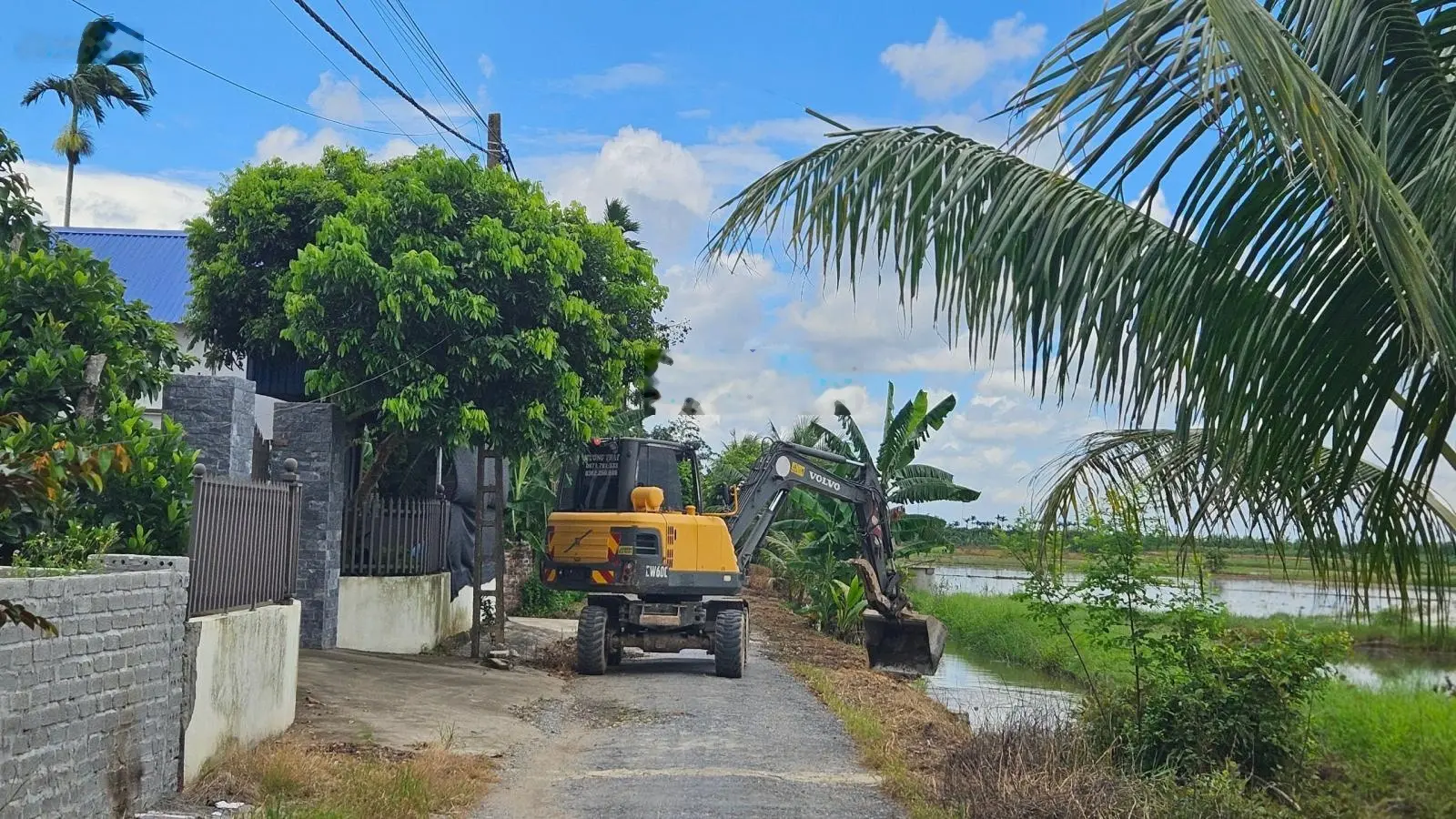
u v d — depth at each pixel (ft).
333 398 48.24
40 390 30.09
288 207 52.26
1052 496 30.37
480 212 48.83
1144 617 33.73
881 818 28.14
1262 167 15.74
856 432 82.07
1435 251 14.80
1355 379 16.30
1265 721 32.65
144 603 24.71
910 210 19.15
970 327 18.52
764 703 45.88
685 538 54.44
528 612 82.48
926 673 60.75
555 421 49.62
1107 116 14.44
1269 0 16.29
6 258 32.22
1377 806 34.01
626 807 28.50
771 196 19.79
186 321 54.60
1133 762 31.68
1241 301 16.17
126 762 23.88
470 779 30.25
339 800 26.35
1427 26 16.19
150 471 31.40
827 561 85.51
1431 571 22.58
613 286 53.72
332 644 49.65
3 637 19.71
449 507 61.72
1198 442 28.12
